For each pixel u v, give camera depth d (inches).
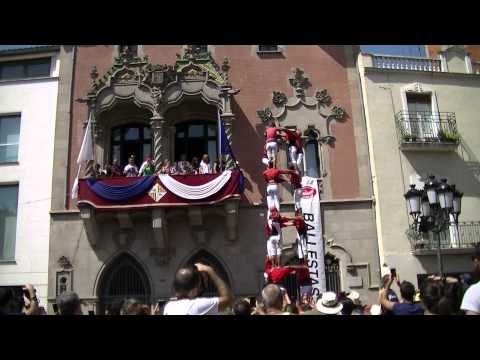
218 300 202.8
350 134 841.5
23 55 895.7
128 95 813.9
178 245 781.3
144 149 847.7
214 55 872.3
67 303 218.5
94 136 820.6
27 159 844.0
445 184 553.3
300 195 598.5
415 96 866.8
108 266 776.9
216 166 779.4
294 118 847.1
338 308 294.0
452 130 846.5
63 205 803.4
